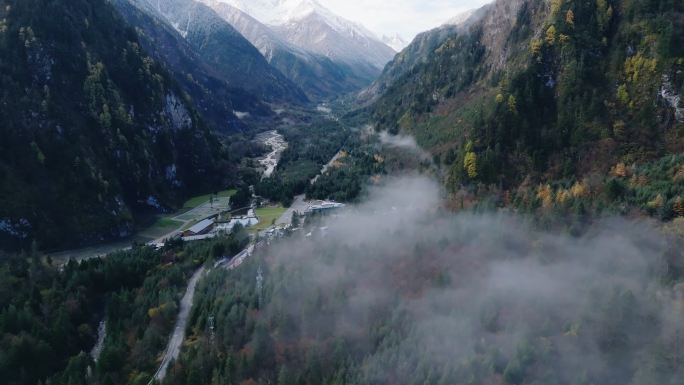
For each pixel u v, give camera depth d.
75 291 151.25
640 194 163.75
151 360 128.00
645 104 193.12
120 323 138.75
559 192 175.88
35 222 191.00
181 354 126.19
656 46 196.75
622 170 179.12
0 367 118.00
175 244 198.25
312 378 116.94
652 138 188.25
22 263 162.12
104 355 123.38
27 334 126.81
